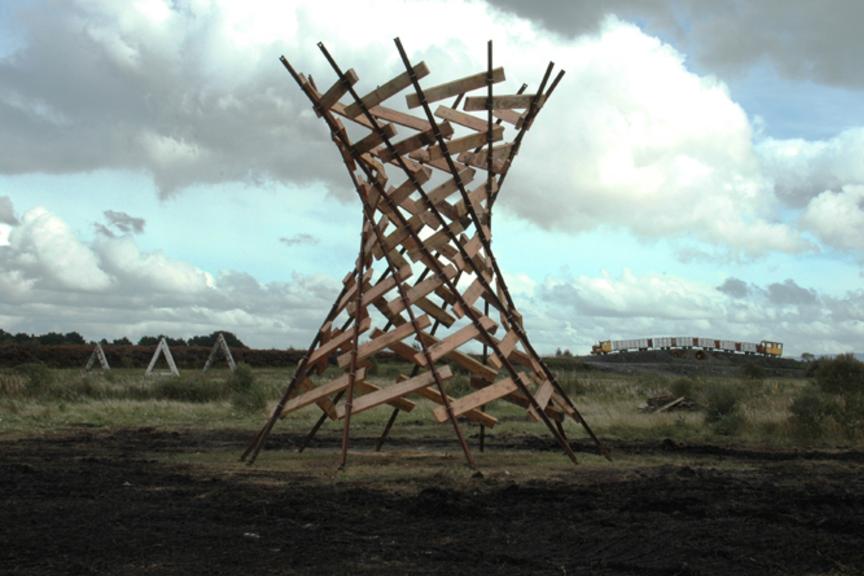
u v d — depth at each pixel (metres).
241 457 16.23
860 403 22.53
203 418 28.98
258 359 72.31
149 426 25.83
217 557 8.32
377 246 15.16
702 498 11.59
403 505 11.17
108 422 27.12
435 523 10.05
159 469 15.02
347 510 10.84
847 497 11.51
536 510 10.84
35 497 11.81
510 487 12.25
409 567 7.96
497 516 10.48
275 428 25.28
